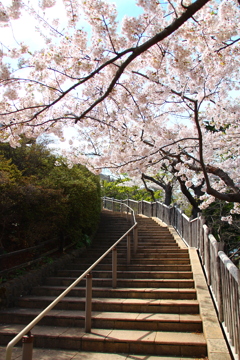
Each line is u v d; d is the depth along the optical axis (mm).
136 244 8375
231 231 14836
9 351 2428
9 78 4328
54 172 8898
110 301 5293
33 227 6535
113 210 20875
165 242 10164
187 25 4617
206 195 10000
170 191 18094
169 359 3818
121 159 6559
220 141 7363
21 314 5051
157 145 6465
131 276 6648
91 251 9188
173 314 4906
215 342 3734
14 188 5906
